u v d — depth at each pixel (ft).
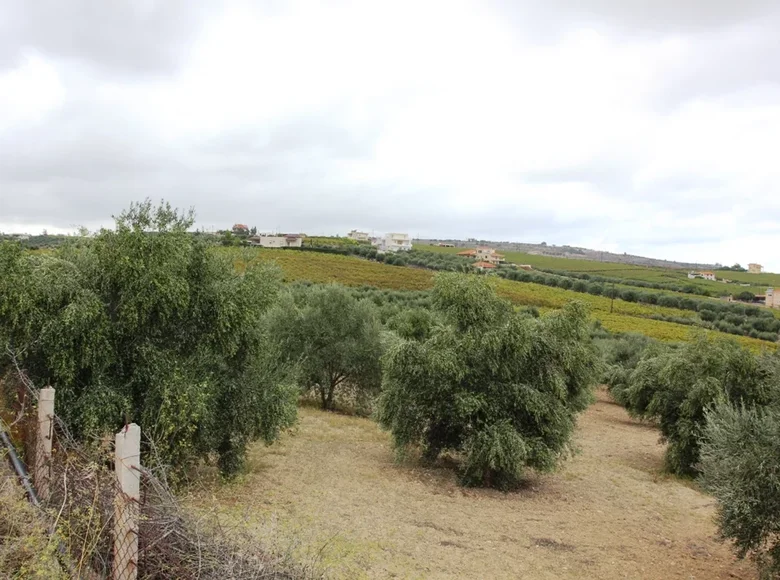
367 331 79.77
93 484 16.22
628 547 34.04
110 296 33.47
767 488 24.99
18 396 26.13
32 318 29.58
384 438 62.28
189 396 31.78
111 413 30.22
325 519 33.55
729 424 27.20
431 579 26.37
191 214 35.96
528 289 261.03
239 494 36.42
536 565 29.91
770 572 25.77
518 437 42.34
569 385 48.34
